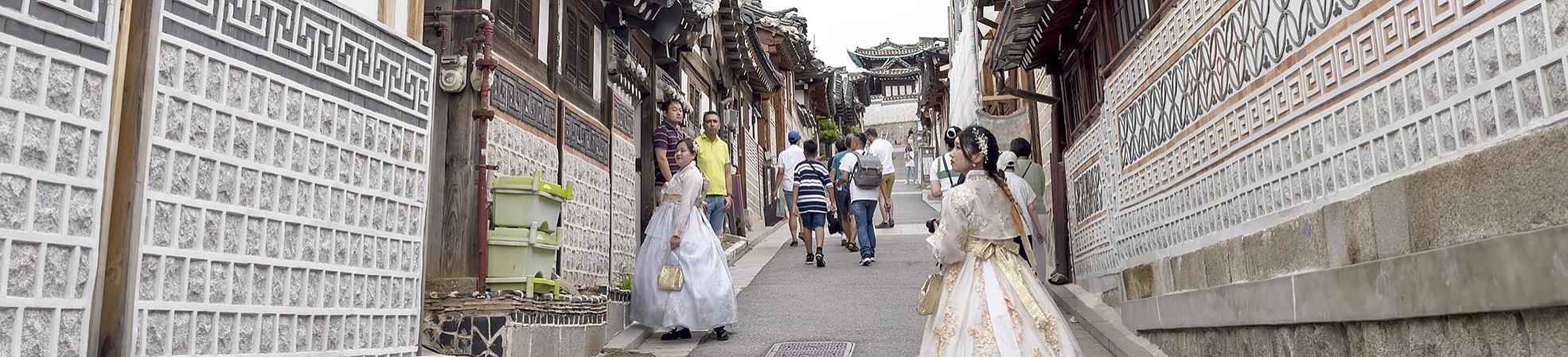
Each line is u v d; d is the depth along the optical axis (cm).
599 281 757
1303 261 425
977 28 1466
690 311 704
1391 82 348
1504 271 285
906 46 6219
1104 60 770
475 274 556
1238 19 481
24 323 278
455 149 564
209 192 349
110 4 310
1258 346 480
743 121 1773
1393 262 347
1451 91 314
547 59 698
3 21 272
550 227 612
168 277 331
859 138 1412
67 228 293
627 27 891
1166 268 620
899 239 1519
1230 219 507
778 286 1021
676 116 918
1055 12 802
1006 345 445
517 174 618
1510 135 287
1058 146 984
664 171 902
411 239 477
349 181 426
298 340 393
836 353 662
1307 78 411
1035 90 1125
